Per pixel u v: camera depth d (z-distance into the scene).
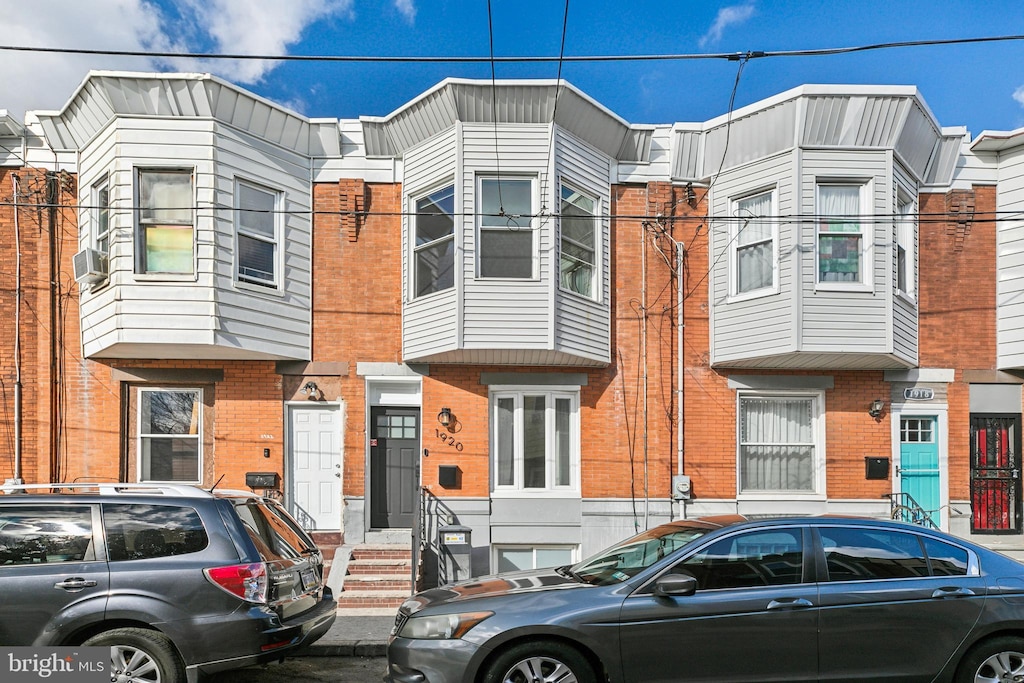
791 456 10.45
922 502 10.30
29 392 9.66
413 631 4.66
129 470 9.73
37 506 4.85
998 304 10.50
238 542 4.92
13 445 9.54
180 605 4.65
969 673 4.63
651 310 10.28
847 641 4.56
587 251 10.09
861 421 10.34
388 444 10.14
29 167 9.74
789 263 9.48
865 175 9.57
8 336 9.66
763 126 9.79
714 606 4.53
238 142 9.41
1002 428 10.50
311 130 10.13
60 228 9.82
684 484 9.92
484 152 9.43
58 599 4.57
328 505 9.95
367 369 9.98
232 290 9.20
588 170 10.03
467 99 9.32
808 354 9.44
